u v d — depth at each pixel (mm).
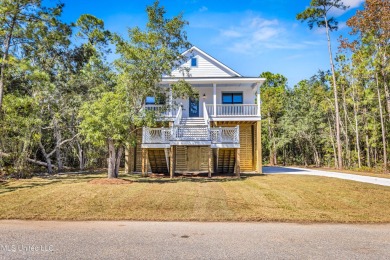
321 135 34375
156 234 5688
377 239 5383
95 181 12797
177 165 19938
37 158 24391
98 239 5301
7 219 7000
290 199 9188
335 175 16969
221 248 4770
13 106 14914
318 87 34281
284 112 41188
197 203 8562
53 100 19859
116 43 13125
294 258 4281
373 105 27719
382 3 21703
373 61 23672
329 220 6953
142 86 13789
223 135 16141
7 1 14531
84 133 13062
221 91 21750
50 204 8375
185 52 21875
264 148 43094
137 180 14070
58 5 16688
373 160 30016
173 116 18891
